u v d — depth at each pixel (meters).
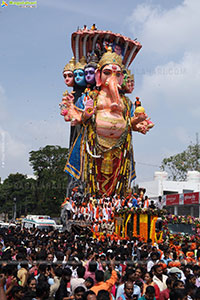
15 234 17.88
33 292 6.68
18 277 8.22
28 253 12.02
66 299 7.42
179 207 42.47
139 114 30.86
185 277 9.12
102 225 23.98
